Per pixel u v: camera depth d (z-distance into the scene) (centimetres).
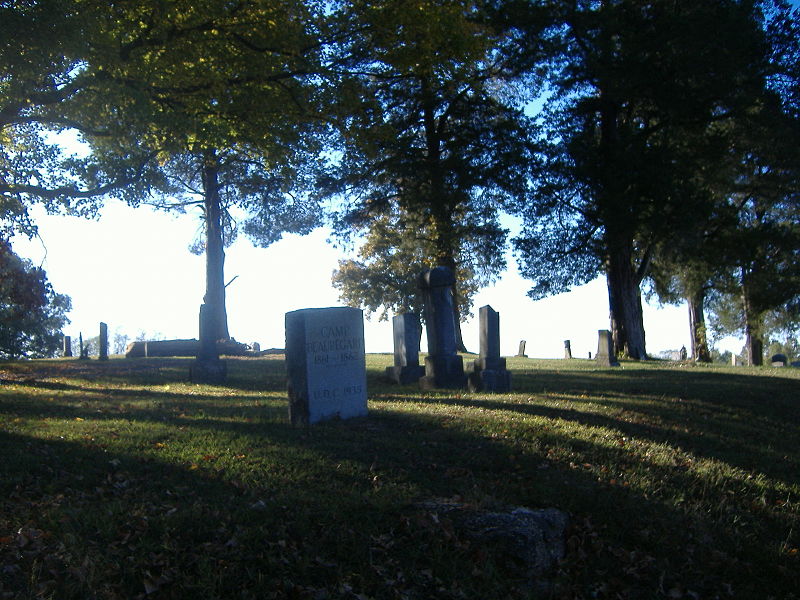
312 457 945
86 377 2147
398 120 3378
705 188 3266
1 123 1628
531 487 899
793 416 1567
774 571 812
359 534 729
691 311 4659
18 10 1313
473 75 3269
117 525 705
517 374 2227
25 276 2414
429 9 1930
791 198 3825
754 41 2938
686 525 863
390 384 1973
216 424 1162
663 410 1473
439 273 1853
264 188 3428
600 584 737
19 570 613
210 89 1764
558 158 3278
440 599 662
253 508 760
